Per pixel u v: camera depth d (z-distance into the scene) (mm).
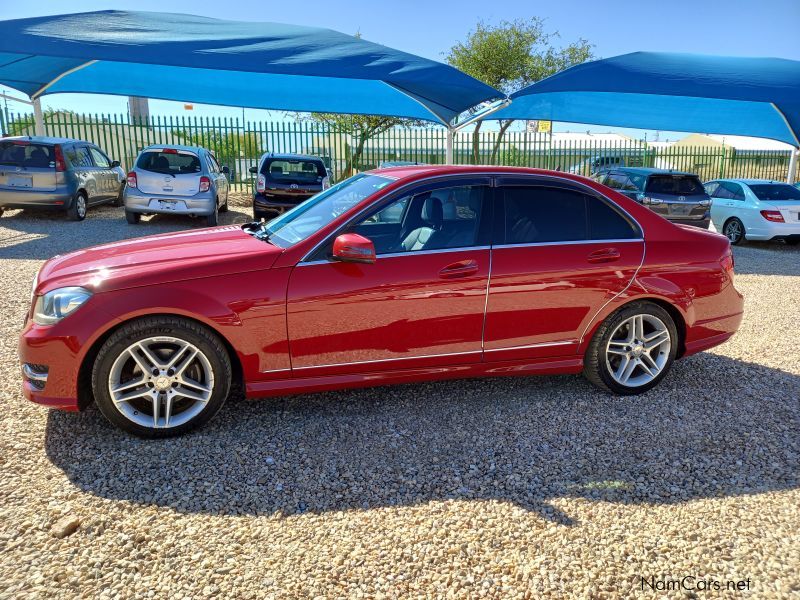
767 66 8945
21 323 5699
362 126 22438
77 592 2381
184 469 3273
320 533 2801
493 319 3980
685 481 3316
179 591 2410
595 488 3227
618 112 11633
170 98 11109
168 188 12055
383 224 3842
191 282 3451
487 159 22266
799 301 7738
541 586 2504
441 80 8023
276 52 7566
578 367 4305
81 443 3486
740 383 4742
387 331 3787
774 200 13031
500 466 3424
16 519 2803
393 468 3371
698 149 23609
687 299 4363
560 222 4148
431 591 2459
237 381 4242
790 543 2803
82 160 13164
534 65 24125
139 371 3510
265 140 19875
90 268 3568
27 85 11719
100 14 7984
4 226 11758
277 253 3637
